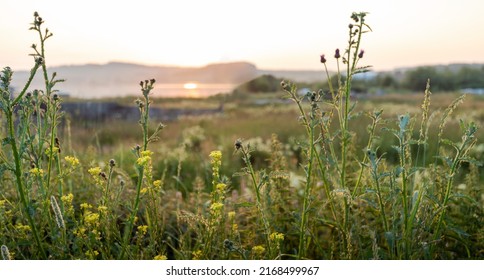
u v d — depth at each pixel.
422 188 2.62
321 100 2.58
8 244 2.65
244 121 16.81
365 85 58.91
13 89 2.58
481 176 4.48
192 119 18.80
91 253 2.47
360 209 3.01
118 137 11.74
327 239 3.24
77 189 3.67
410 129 2.57
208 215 2.83
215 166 2.73
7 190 3.28
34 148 2.72
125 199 3.42
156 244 2.79
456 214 3.13
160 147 9.76
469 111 15.79
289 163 6.05
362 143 8.50
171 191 4.29
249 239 2.97
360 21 2.61
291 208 3.32
